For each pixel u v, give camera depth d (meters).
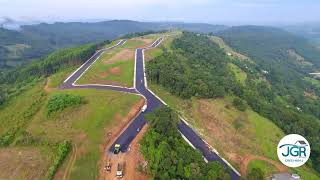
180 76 171.50
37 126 132.00
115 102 148.12
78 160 111.06
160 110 129.38
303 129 158.00
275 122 161.50
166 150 106.69
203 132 136.25
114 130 128.88
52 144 119.50
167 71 175.88
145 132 125.56
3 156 115.19
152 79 177.00
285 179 114.56
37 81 197.12
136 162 109.19
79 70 199.50
